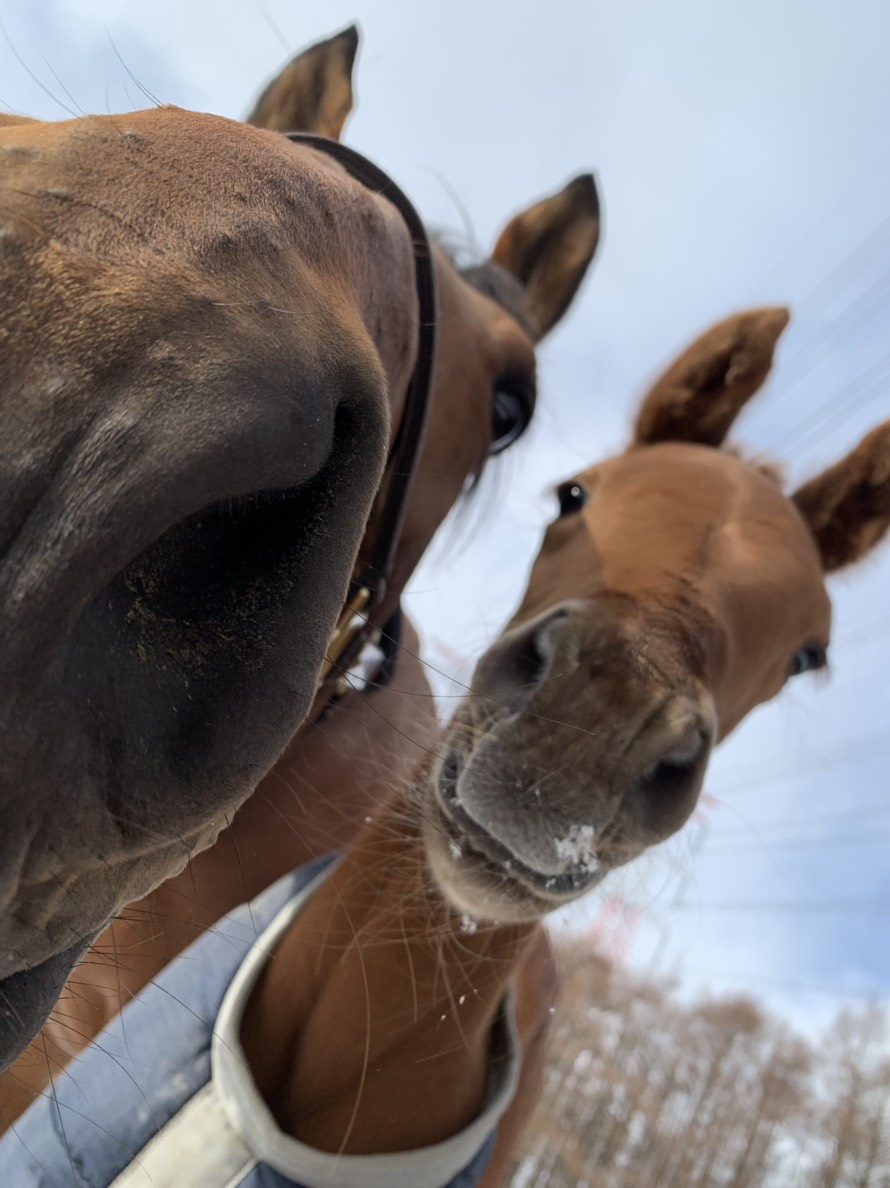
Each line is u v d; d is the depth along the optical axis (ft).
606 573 1.51
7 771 0.51
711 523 1.62
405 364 1.39
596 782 1.29
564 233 2.51
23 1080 1.70
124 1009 1.65
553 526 1.86
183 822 0.61
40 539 0.48
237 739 0.62
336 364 0.68
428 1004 1.45
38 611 0.48
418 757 1.64
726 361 2.11
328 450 0.65
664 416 2.14
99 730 0.55
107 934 1.67
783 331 2.09
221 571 0.63
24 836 0.54
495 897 1.35
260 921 1.63
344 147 1.45
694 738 1.35
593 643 1.34
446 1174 1.47
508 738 1.33
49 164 0.59
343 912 1.50
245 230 0.65
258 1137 1.39
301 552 0.67
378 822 1.53
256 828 1.88
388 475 1.56
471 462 1.94
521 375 2.01
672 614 1.40
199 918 1.81
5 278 0.51
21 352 0.50
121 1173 1.41
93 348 0.51
